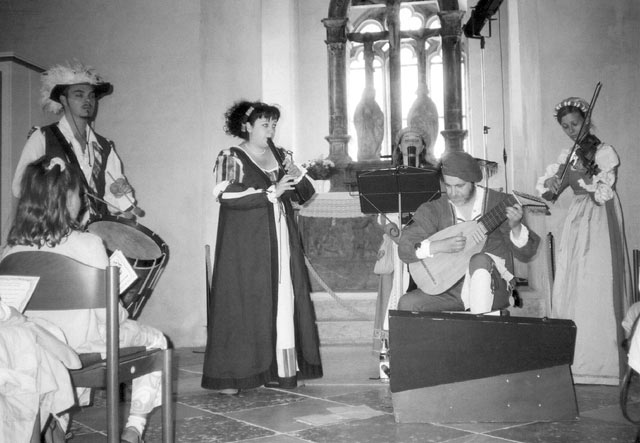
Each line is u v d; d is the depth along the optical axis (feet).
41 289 7.66
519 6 23.35
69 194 8.25
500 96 33.55
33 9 22.99
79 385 7.59
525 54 22.22
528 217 21.20
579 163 15.43
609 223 15.07
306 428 11.12
